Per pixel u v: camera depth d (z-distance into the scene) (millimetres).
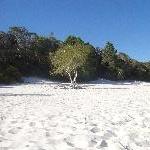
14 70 49469
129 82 65875
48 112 12477
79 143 7090
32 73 56188
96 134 8070
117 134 8164
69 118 10719
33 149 6422
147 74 75500
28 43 62438
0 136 7625
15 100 18922
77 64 42500
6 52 56062
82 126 9180
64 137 7539
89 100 19922
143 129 8766
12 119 10289
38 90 32906
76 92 30688
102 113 12289
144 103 17188
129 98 21984
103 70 67938
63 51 44031
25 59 57688
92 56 64438
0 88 35688
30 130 8414
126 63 72688
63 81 56531
